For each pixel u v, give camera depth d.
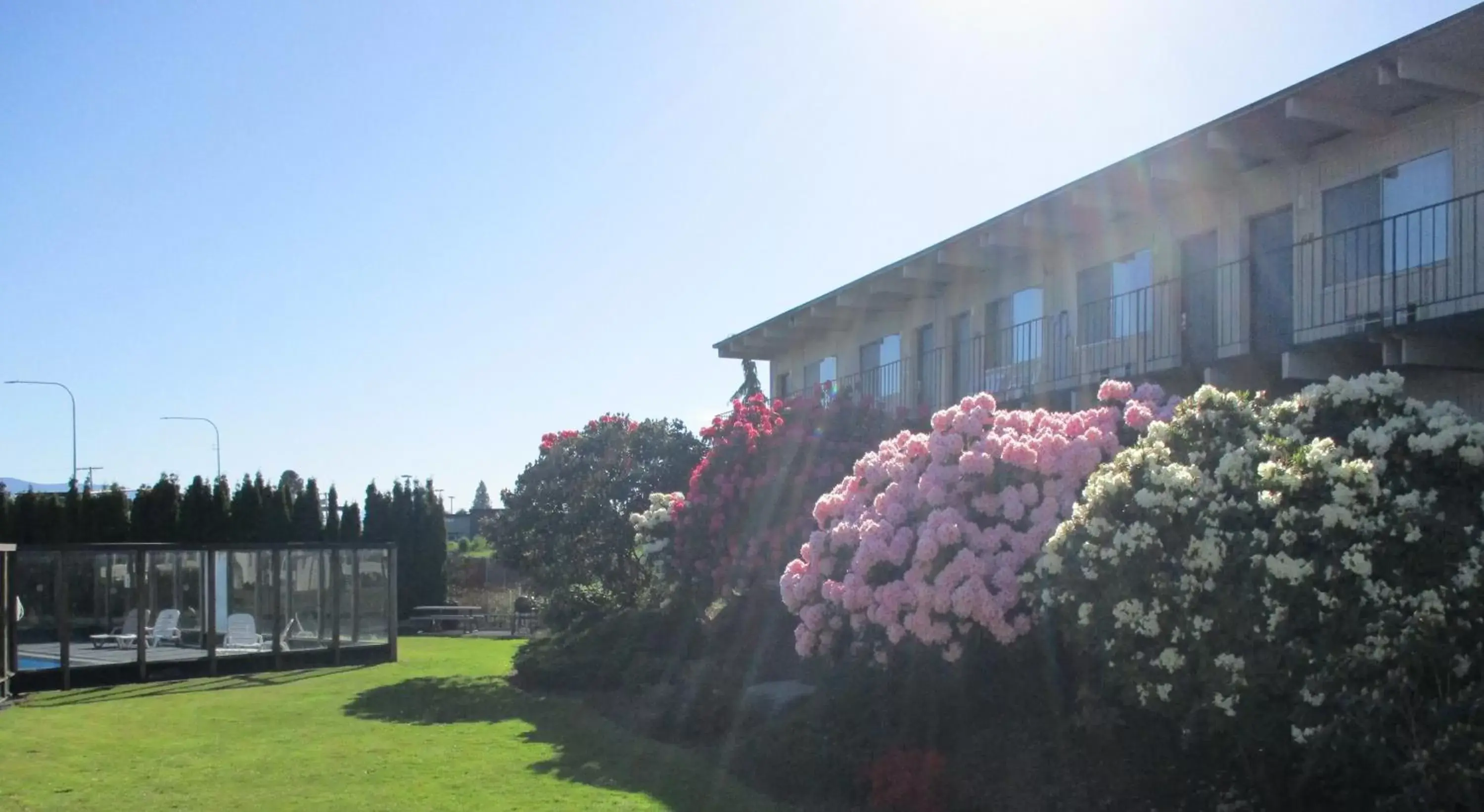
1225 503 6.54
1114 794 7.30
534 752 11.96
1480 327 10.66
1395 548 5.77
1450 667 5.47
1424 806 5.25
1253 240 14.11
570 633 19.67
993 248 17.88
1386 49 10.73
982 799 7.77
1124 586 6.71
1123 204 15.62
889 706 9.39
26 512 32.84
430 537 37.00
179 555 21.41
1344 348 11.93
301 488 35.88
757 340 27.11
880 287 20.83
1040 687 8.81
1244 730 6.27
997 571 8.99
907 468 10.16
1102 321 16.66
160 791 10.20
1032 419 10.13
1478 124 11.16
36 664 19.31
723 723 12.16
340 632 23.39
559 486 21.22
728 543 15.01
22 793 10.19
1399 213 11.48
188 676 20.97
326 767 11.29
